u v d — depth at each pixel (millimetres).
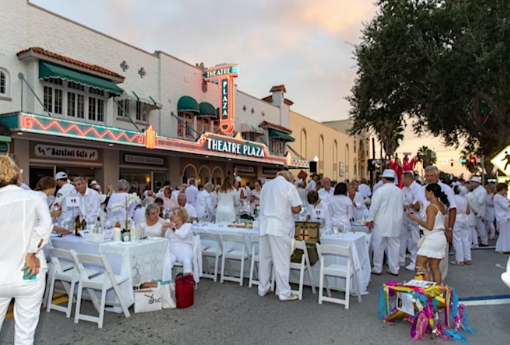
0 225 3002
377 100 15047
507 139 12898
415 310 4395
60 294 6012
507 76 11258
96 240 5676
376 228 7246
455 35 12609
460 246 8242
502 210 9680
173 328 4617
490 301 5629
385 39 13445
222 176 24344
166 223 6387
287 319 4918
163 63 19391
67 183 7277
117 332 4500
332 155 42250
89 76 14430
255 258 6516
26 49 12883
